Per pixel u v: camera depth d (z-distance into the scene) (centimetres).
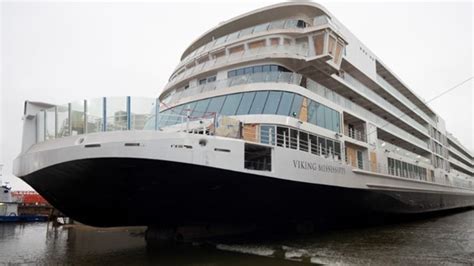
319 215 1734
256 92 1616
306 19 2022
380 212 2136
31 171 1223
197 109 1727
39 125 1282
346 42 1878
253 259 1252
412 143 3098
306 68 1853
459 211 4312
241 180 1212
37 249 1816
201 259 1265
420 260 1234
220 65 1939
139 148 1050
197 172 1127
